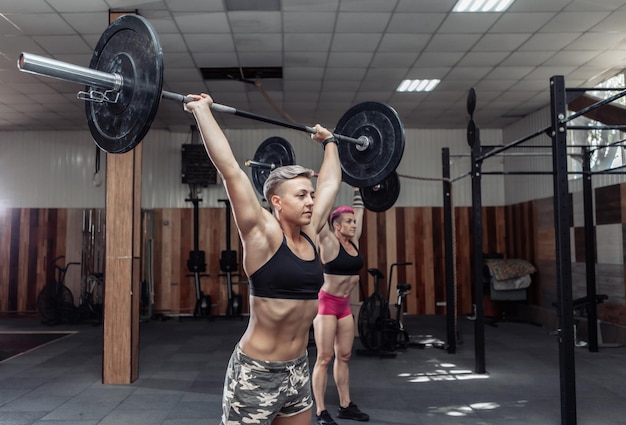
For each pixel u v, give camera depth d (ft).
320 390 8.76
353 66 17.60
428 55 16.63
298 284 4.46
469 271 25.70
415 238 25.75
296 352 4.69
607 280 17.61
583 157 16.56
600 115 12.51
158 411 10.10
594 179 18.40
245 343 4.61
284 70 17.90
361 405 10.34
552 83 9.41
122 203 12.38
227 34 14.87
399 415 9.71
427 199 26.05
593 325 15.96
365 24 14.30
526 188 24.00
